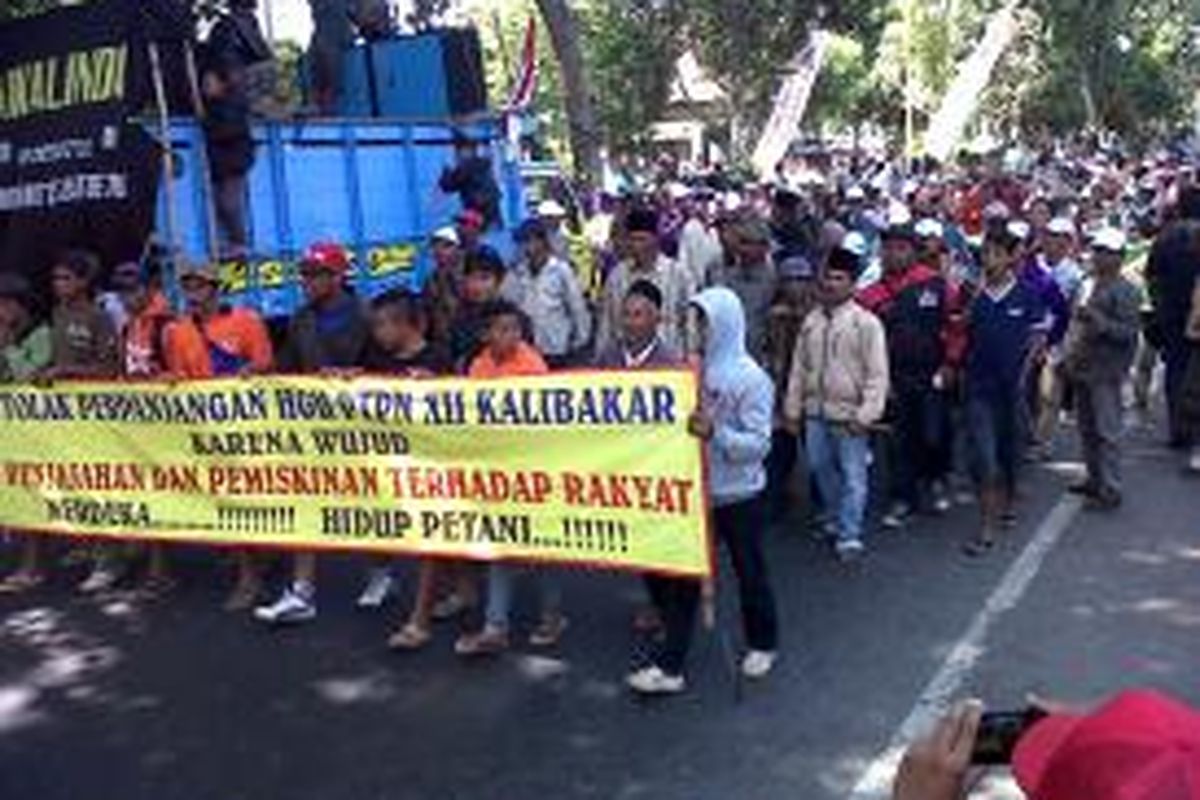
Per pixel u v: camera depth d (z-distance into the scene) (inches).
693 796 244.1
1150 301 492.7
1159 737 58.1
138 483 348.8
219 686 299.9
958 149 1617.9
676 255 460.4
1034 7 2095.2
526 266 414.6
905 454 411.8
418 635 315.9
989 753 65.1
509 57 1568.7
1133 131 2635.3
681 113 1875.0
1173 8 2662.4
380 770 258.2
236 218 416.2
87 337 370.9
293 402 321.4
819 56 1004.6
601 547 292.7
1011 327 384.8
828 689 287.0
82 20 397.1
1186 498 435.5
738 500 289.0
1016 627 321.1
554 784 250.2
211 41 410.9
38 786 257.6
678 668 287.0
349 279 444.8
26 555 371.2
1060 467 476.4
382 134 487.2
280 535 332.5
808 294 410.6
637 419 284.7
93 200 398.0
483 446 301.7
